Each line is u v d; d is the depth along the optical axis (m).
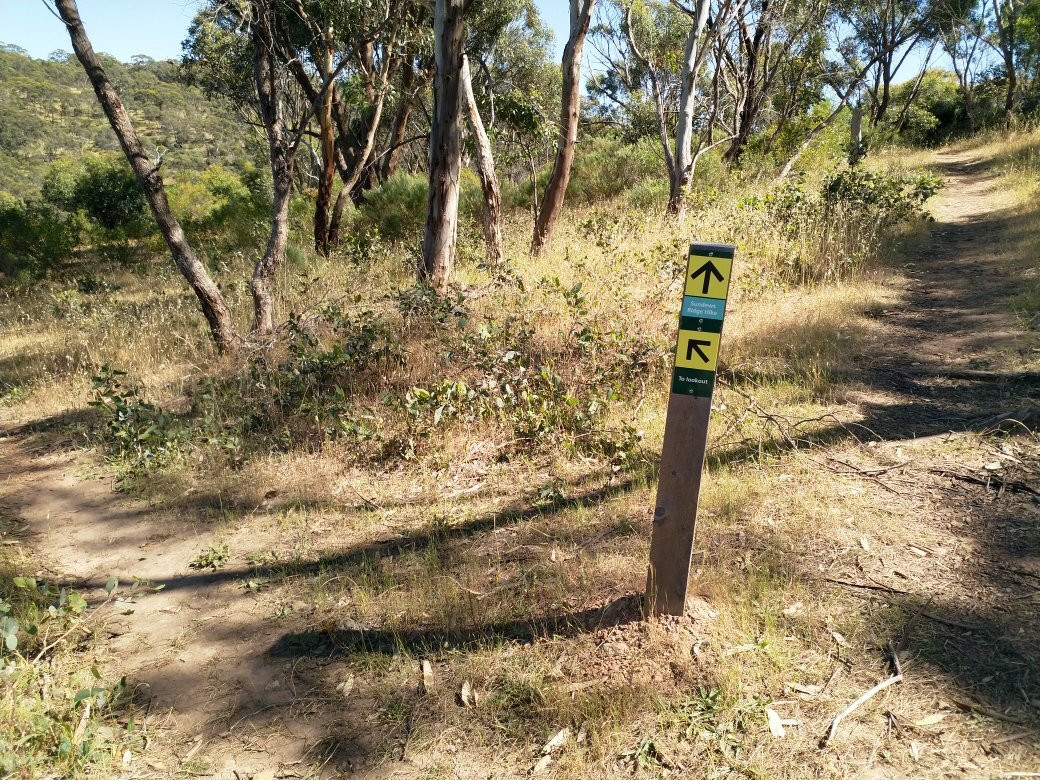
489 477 4.98
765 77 21.38
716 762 2.45
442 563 3.92
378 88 14.55
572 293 6.44
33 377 8.53
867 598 3.13
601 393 5.61
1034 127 22.55
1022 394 4.99
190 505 5.08
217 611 3.78
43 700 2.98
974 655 2.74
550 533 4.06
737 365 6.03
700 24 12.67
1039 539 3.39
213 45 14.02
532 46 23.53
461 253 11.16
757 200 10.30
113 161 25.80
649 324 6.54
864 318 7.25
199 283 7.87
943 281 8.48
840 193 11.56
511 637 3.21
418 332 7.20
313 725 2.90
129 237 23.42
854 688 2.67
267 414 6.29
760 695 2.69
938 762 2.33
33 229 18.66
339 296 9.66
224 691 3.16
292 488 5.15
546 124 11.61
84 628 3.65
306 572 4.05
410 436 5.40
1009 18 28.75
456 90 8.53
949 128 34.62
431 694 2.96
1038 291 7.26
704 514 3.93
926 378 5.61
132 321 9.56
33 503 5.32
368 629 3.45
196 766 2.75
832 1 20.34
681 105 13.16
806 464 4.35
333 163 14.45
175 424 6.29
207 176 33.16
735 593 3.25
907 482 4.05
